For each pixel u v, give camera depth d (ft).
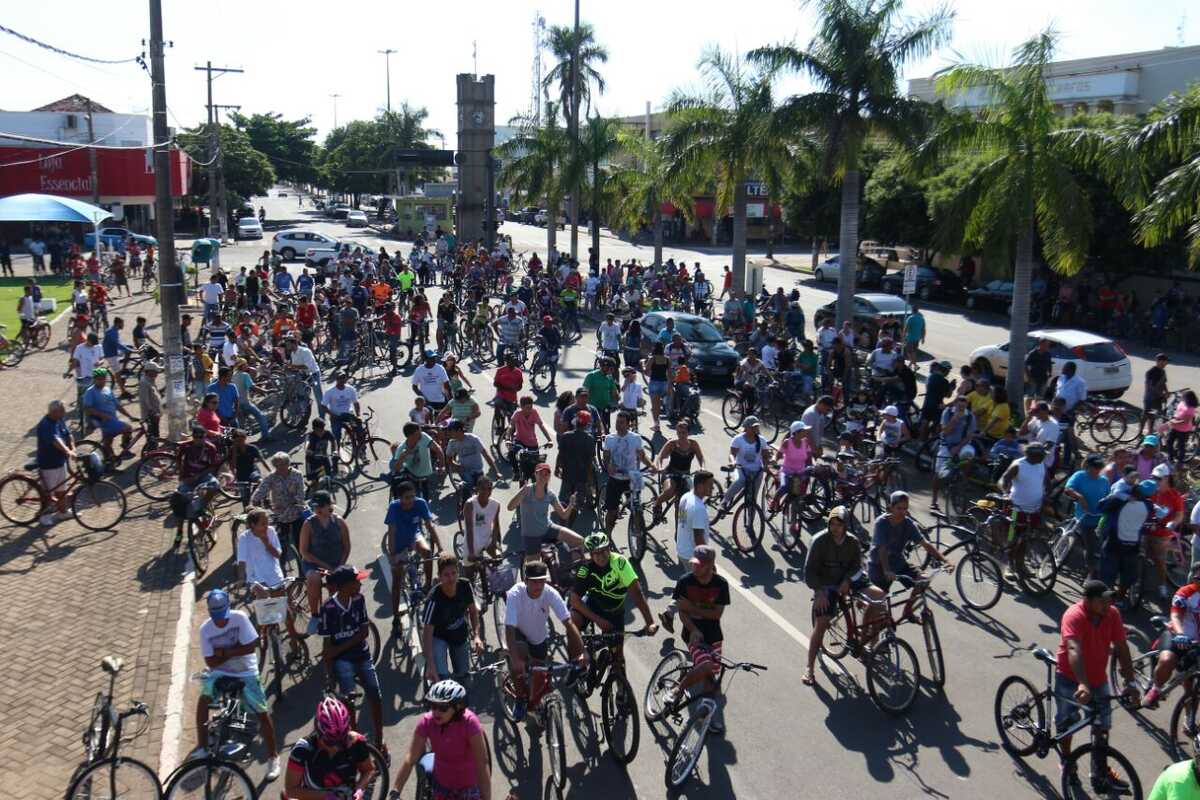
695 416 63.05
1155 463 39.11
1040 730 24.57
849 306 79.20
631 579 25.96
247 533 29.94
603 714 25.54
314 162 345.31
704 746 25.84
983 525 38.86
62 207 107.96
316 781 18.76
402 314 107.86
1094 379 69.05
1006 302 120.06
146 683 28.45
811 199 154.20
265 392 62.18
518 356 76.13
